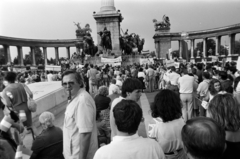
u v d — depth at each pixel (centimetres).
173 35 8544
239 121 306
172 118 363
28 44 8188
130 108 267
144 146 261
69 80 370
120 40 4081
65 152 375
